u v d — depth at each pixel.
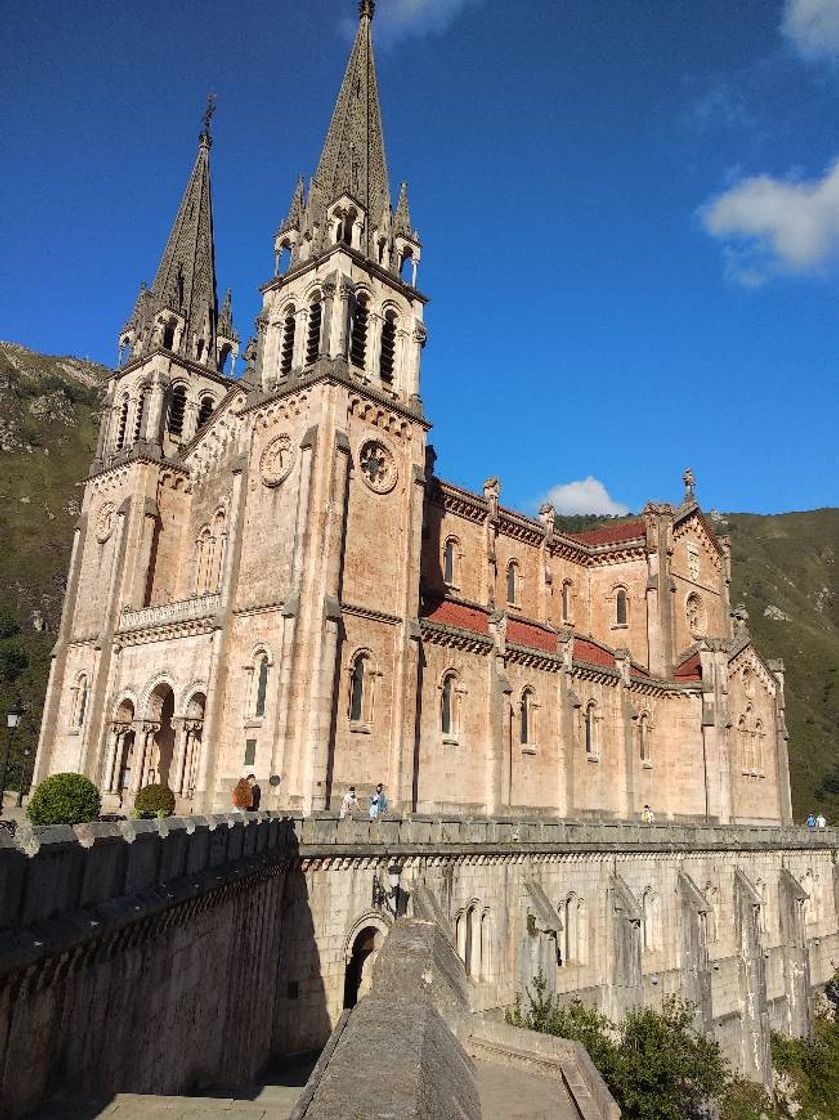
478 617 54.34
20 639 109.25
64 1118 11.17
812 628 184.62
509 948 35.41
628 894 41.50
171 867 16.12
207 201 69.50
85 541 61.72
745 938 49.81
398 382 50.22
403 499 47.72
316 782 38.69
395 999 12.38
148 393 60.50
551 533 64.69
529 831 37.69
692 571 70.31
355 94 55.81
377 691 43.25
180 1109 12.21
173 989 16.25
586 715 56.25
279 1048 26.94
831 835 63.34
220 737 43.44
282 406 47.28
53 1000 11.09
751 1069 47.19
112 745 51.97
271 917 26.44
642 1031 30.61
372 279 49.88
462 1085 10.32
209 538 55.78
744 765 63.34
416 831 32.59
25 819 39.38
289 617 40.94
